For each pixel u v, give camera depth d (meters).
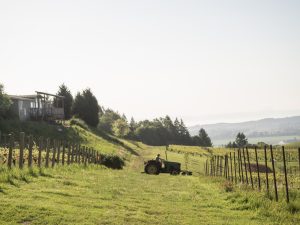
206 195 18.97
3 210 10.57
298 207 14.62
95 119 95.88
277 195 16.22
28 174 17.84
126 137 156.25
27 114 63.84
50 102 71.38
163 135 197.75
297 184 26.67
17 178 16.12
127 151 70.56
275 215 13.89
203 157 86.50
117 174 28.41
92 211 12.03
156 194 18.23
